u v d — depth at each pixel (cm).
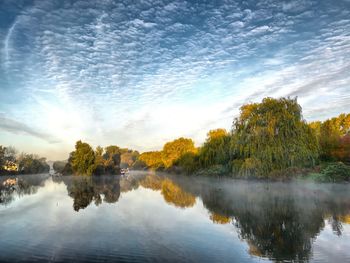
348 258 1402
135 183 6525
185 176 9200
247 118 5391
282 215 2338
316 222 2094
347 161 4709
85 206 3005
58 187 5550
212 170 6588
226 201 3158
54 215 2506
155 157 17300
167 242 1678
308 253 1477
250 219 2241
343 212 2395
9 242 1683
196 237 1784
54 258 1420
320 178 4156
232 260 1377
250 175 4888
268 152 4772
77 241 1695
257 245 1617
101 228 2016
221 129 7438
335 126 6800
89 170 10844
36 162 15312
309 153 4584
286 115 4872
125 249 1557
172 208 2814
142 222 2203
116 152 13088
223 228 1994
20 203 3272
